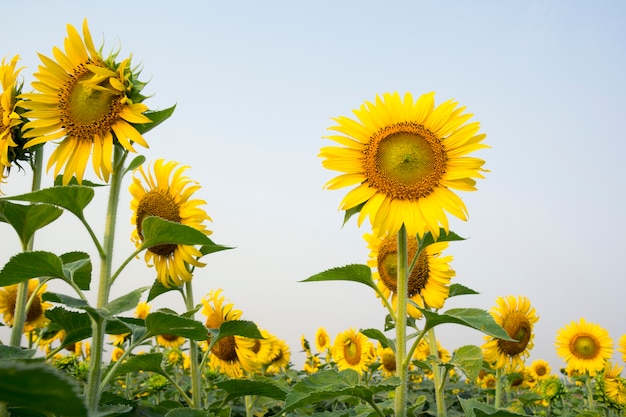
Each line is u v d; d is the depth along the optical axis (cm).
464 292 721
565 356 1158
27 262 370
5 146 513
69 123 488
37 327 913
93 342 383
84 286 596
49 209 484
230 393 591
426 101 574
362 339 1119
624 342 1170
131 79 488
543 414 973
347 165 561
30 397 168
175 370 1118
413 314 725
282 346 1230
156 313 392
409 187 541
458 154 557
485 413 444
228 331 582
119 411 380
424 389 1423
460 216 530
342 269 500
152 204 644
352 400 652
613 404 947
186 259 623
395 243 755
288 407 467
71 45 500
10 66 542
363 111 577
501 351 926
